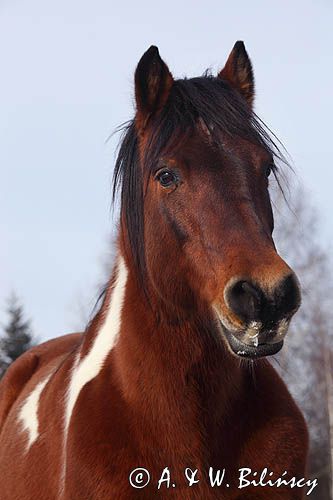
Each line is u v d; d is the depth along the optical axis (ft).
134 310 17.67
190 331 16.90
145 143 17.47
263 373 17.98
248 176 15.93
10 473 20.61
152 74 17.47
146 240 17.26
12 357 107.76
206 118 16.47
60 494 17.63
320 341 80.59
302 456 17.53
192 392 16.93
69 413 18.31
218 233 15.43
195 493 16.70
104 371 17.98
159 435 16.85
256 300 14.51
